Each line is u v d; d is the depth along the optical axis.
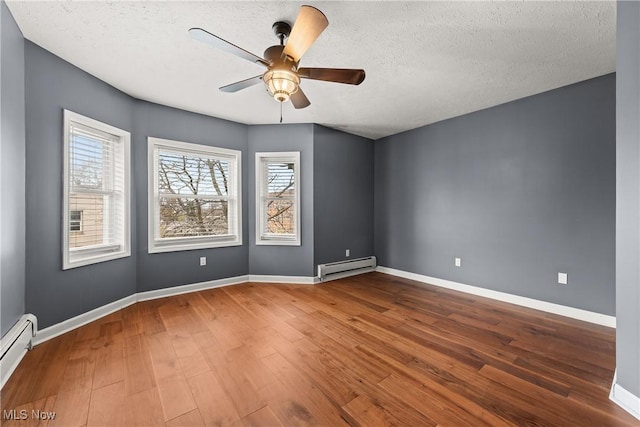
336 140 4.18
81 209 2.53
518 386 1.63
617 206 1.51
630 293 1.44
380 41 1.99
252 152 3.93
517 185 3.04
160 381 1.66
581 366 1.84
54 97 2.21
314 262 3.93
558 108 2.75
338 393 1.57
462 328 2.42
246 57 1.68
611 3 1.60
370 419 1.38
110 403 1.47
